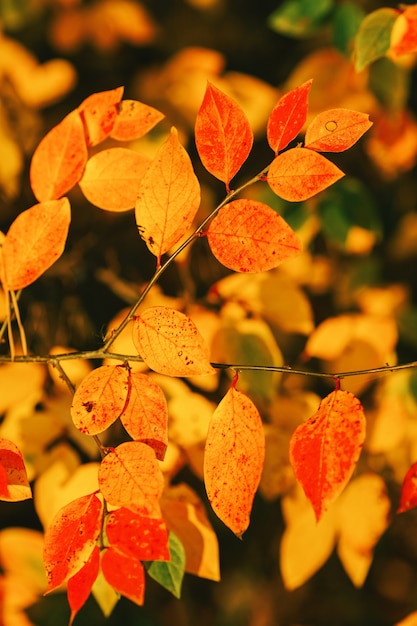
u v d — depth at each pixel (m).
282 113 0.67
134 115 0.71
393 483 0.90
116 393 0.68
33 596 0.86
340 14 0.94
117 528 0.67
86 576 0.67
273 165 0.67
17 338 1.04
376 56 0.79
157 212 0.68
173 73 0.97
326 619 1.23
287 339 1.03
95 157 0.71
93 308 1.11
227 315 0.87
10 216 1.07
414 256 1.08
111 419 0.68
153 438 0.68
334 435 0.66
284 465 0.85
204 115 0.67
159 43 1.28
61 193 0.70
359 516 0.84
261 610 1.24
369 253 1.05
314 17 0.94
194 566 0.75
